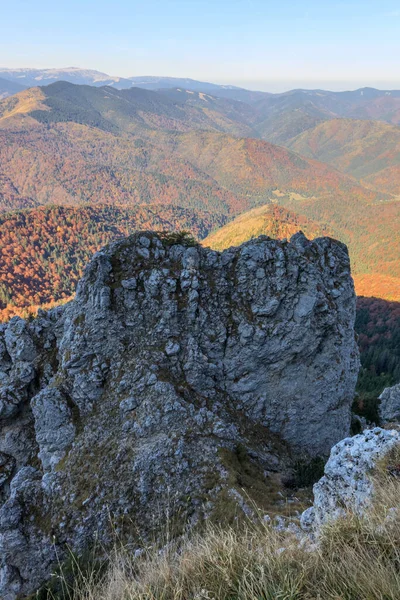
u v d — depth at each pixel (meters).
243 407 39.56
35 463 37.66
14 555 28.94
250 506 26.86
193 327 39.81
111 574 8.34
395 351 165.88
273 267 41.00
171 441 32.28
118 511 29.48
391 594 5.34
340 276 43.88
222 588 6.55
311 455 39.78
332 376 41.03
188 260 41.31
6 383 41.66
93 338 38.84
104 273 40.28
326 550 6.99
